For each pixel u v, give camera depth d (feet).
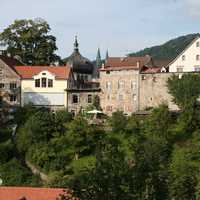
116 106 411.95
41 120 353.51
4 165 333.01
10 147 346.95
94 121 381.60
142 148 105.50
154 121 341.00
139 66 407.85
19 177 321.93
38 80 418.51
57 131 353.51
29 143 348.59
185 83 376.89
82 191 97.66
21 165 337.31
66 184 104.94
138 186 97.04
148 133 336.29
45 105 416.87
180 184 103.30
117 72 412.57
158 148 110.11
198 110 351.05
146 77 404.77
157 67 433.89
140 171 98.78
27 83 418.51
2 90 415.85
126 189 96.07
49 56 486.79
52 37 488.85
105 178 97.35
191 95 374.22
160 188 99.09
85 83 453.17
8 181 318.86
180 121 346.95
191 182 104.27
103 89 415.44
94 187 97.04
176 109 391.04
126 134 340.80
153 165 100.53
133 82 407.85
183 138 334.03
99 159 100.89
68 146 335.26
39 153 336.49
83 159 325.83
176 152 297.53
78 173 108.27
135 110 406.21
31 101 417.08
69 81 422.82
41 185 311.88
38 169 332.60
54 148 337.11
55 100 417.49
